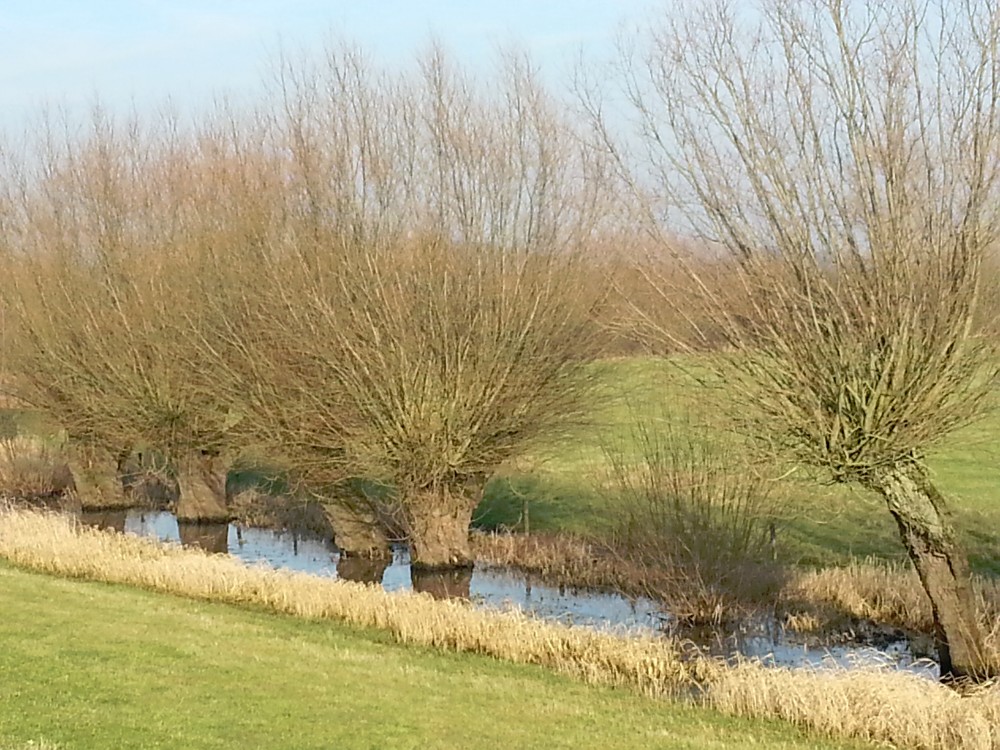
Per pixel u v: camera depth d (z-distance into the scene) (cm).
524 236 2180
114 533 2492
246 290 2347
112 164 2922
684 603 1841
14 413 4016
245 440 2480
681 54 1421
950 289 1203
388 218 2169
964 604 1342
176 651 1325
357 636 1627
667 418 1862
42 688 1105
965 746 1103
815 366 1247
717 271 1312
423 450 2128
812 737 1164
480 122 2180
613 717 1177
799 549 2186
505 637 1580
